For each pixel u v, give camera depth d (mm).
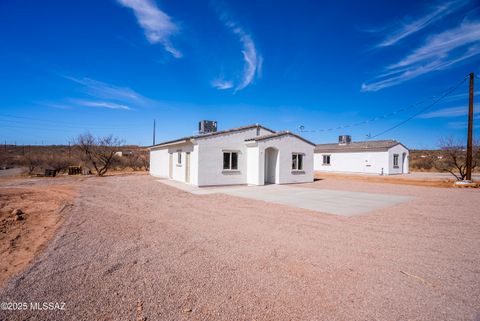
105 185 16344
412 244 5160
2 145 60625
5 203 9992
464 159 21688
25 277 3689
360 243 5227
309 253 4660
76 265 4109
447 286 3441
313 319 2715
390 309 2898
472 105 16641
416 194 12719
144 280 3598
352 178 23859
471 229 6262
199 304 2998
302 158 19094
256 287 3404
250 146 17141
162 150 23484
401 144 30578
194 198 11242
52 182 18328
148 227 6453
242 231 6090
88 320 2695
